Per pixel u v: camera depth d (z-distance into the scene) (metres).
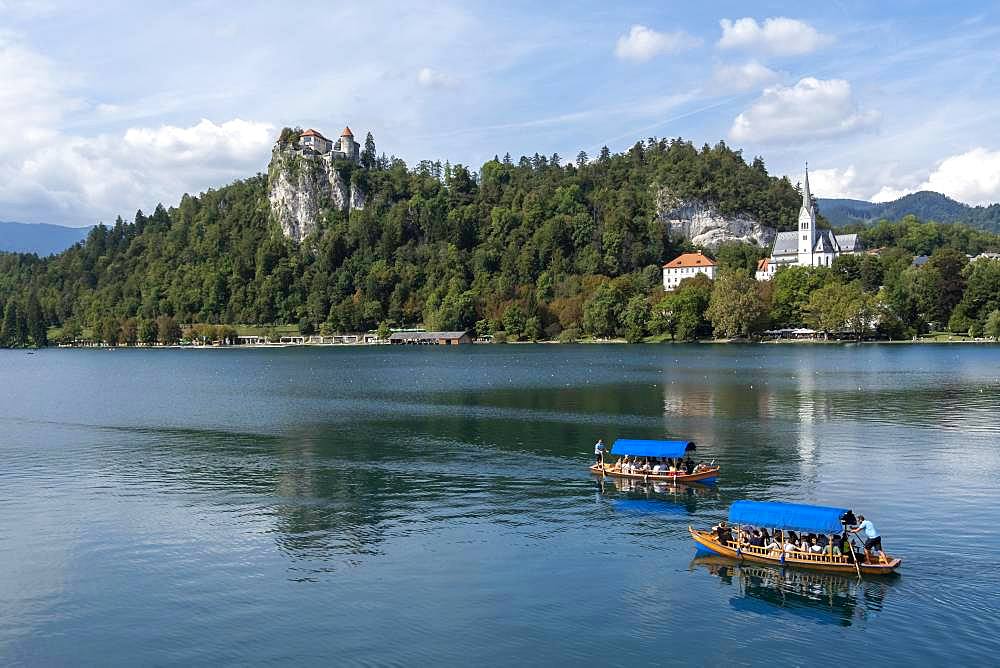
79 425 114.44
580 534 59.12
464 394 148.75
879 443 91.12
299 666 40.12
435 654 41.06
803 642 42.00
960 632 42.84
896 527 59.25
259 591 49.03
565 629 43.66
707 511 64.75
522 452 89.62
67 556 55.59
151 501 69.62
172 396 154.38
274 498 70.19
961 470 76.75
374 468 82.00
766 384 155.62
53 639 43.41
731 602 46.91
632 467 76.44
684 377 173.62
